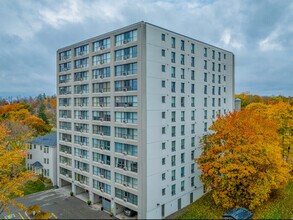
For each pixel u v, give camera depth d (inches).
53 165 1856.5
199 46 1565.0
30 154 2085.4
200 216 1225.4
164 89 1312.7
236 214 1119.6
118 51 1338.6
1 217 1309.1
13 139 2159.2
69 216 1312.7
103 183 1435.8
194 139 1537.9
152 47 1237.7
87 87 1567.4
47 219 1246.3
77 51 1648.6
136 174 1234.0
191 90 1507.1
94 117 1507.1
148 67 1216.8
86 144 1574.8
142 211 1205.7
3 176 1467.8
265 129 1395.2
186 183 1466.5
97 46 1478.8
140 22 1199.6
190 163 1501.0
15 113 3336.6
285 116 1733.5
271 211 1226.0
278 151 1277.1
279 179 1269.7
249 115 1481.3
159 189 1283.2
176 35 1384.1
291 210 1267.2
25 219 1284.4
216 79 1736.0
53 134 2176.4
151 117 1238.9
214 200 1373.0
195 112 1541.6
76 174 1658.5
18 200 1539.1
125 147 1302.9
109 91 1398.9
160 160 1290.6
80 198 1583.4
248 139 1229.1
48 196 1615.4
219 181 1218.6
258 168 1251.2
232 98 1931.6
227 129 1279.5
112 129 1374.3
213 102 1713.8
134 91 1239.5
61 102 1808.6
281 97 3976.4
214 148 1285.7
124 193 1305.4
